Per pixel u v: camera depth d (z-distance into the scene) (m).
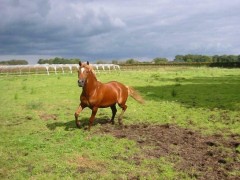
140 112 14.55
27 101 17.91
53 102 17.70
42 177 7.07
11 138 10.23
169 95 20.16
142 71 50.28
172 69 57.12
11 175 7.23
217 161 8.15
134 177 7.09
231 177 7.18
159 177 7.10
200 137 10.36
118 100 11.55
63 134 10.56
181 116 13.66
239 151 8.86
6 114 14.22
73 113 14.52
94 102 10.77
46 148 9.05
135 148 9.04
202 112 14.52
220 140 10.00
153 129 11.37
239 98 18.55
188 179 7.03
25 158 8.27
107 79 31.81
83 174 7.25
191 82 29.02
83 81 10.34
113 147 9.07
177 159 8.25
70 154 8.52
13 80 32.25
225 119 13.05
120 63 78.12
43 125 12.13
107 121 12.71
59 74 43.25
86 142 9.43
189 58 90.25
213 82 28.92
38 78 34.59
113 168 7.60
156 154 8.59
